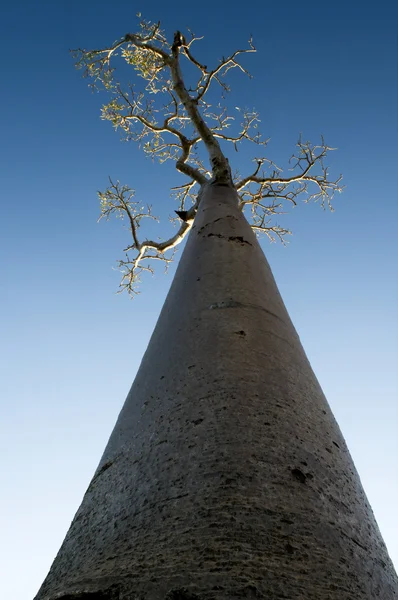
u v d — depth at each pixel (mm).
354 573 2006
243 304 3762
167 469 2365
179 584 1740
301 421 2758
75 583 1913
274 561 1867
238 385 2859
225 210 5570
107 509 2357
